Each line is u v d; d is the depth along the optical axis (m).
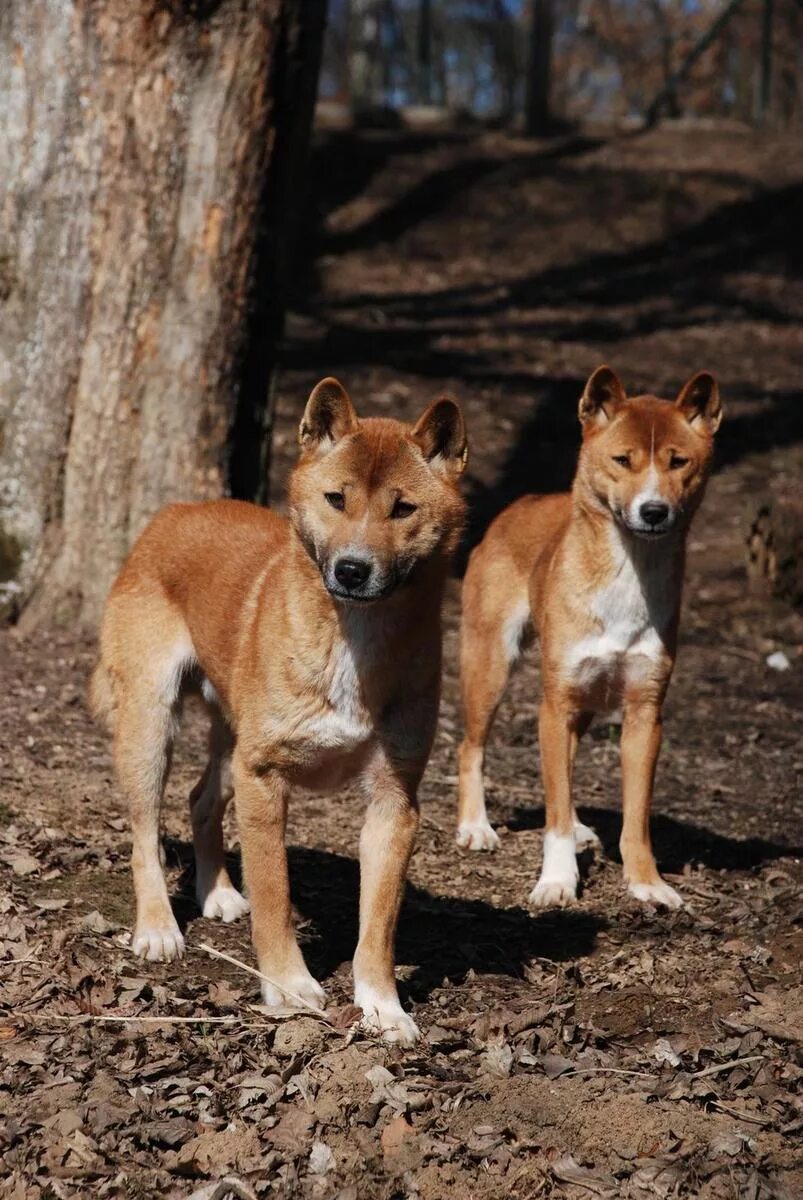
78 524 10.83
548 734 7.32
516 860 7.70
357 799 8.30
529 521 8.33
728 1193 4.32
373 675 5.21
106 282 10.64
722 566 14.59
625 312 23.89
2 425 10.95
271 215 10.88
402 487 5.17
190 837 7.29
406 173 28.77
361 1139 4.53
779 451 18.23
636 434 7.14
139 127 10.50
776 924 6.67
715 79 55.50
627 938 6.54
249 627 5.53
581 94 67.44
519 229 27.05
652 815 8.64
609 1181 4.36
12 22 10.77
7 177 10.87
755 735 10.28
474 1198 4.29
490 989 5.80
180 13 10.27
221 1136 4.49
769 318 23.91
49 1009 5.23
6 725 8.68
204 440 10.78
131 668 6.11
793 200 28.16
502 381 20.11
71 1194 4.20
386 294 24.19
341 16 54.66
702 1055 5.22
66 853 6.73
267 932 5.41
